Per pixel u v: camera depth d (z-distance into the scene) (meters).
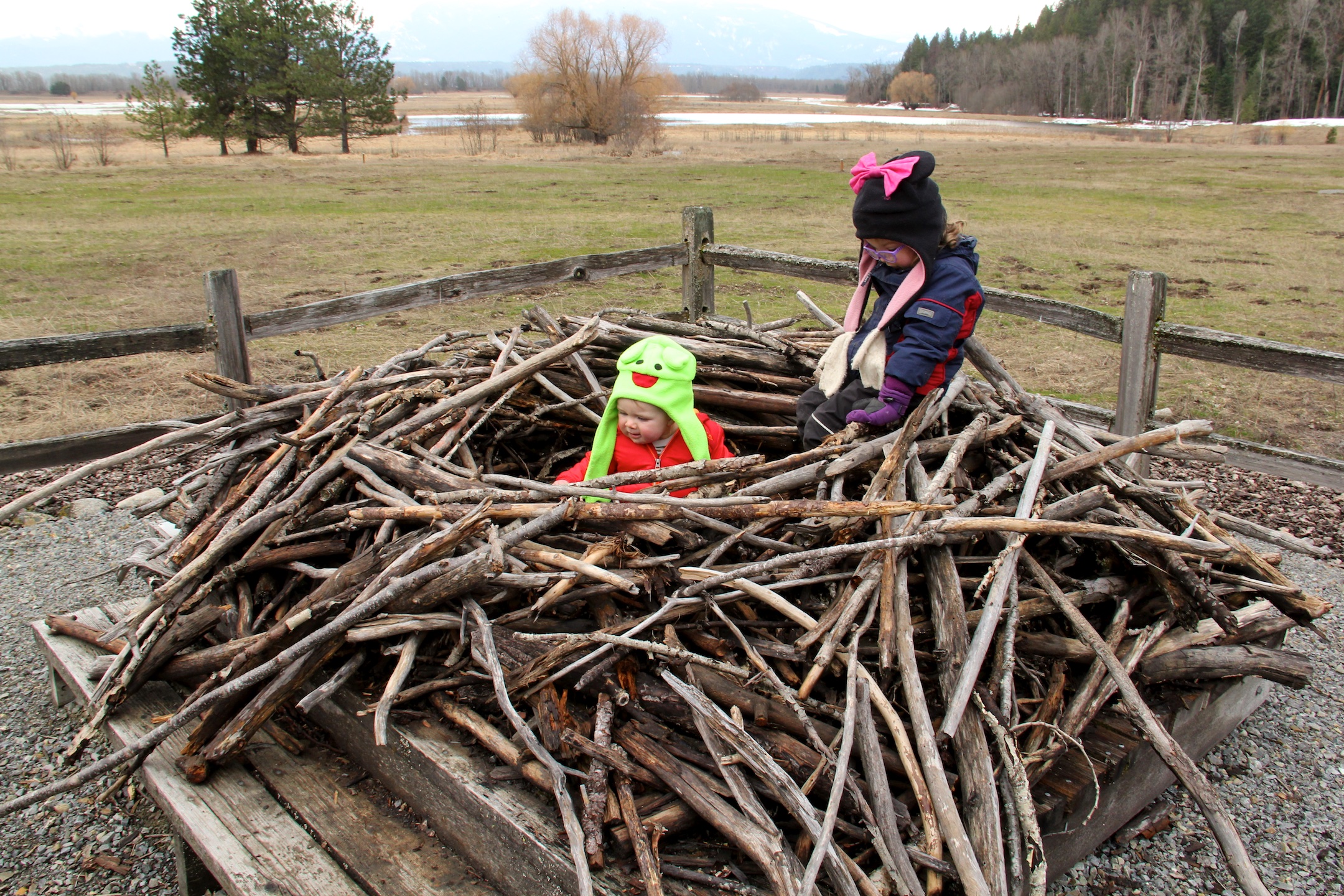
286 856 2.30
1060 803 2.22
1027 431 3.17
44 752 3.30
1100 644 2.37
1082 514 2.75
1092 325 4.85
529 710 2.41
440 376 3.71
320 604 2.43
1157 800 2.93
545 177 25.59
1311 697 3.54
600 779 2.10
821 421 3.33
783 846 1.93
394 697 2.32
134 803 3.04
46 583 4.46
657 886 1.89
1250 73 87.19
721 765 2.07
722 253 6.28
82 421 6.56
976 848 1.96
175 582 2.66
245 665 2.46
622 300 10.18
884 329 3.21
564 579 2.44
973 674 2.16
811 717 2.27
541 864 2.02
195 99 36.16
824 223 16.42
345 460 2.99
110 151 36.88
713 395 3.80
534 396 3.87
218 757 2.46
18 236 15.07
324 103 37.12
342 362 8.02
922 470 2.79
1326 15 85.50
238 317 4.86
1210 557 2.45
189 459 6.05
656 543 2.55
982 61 137.12
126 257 13.28
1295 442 6.28
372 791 2.54
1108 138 53.22
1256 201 20.05
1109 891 2.59
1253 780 3.06
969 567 2.69
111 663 2.84
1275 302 10.45
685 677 2.34
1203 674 2.61
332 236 15.02
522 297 10.53
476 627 2.45
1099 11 124.62
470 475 3.05
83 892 2.71
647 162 32.22
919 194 3.04
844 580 2.53
